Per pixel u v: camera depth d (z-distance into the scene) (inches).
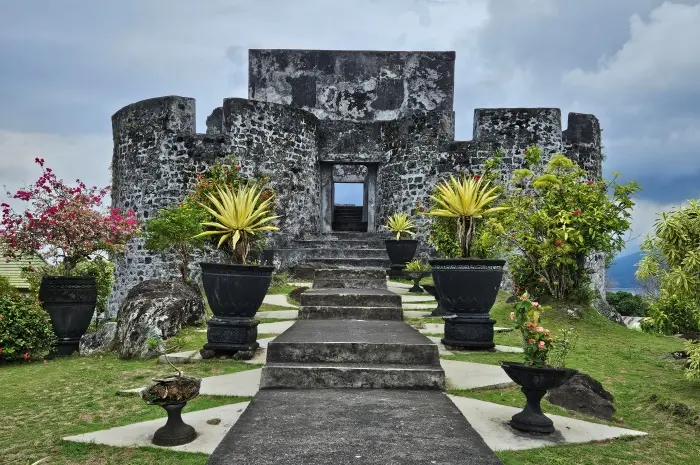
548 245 307.1
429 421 129.2
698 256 169.5
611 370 202.2
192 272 496.1
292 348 176.6
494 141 535.5
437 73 655.1
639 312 729.0
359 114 652.7
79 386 182.2
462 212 231.5
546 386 130.0
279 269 448.8
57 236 276.7
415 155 543.2
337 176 811.4
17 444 126.0
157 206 509.4
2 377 209.5
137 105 529.0
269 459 104.3
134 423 139.7
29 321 252.5
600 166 574.6
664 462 118.1
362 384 164.1
